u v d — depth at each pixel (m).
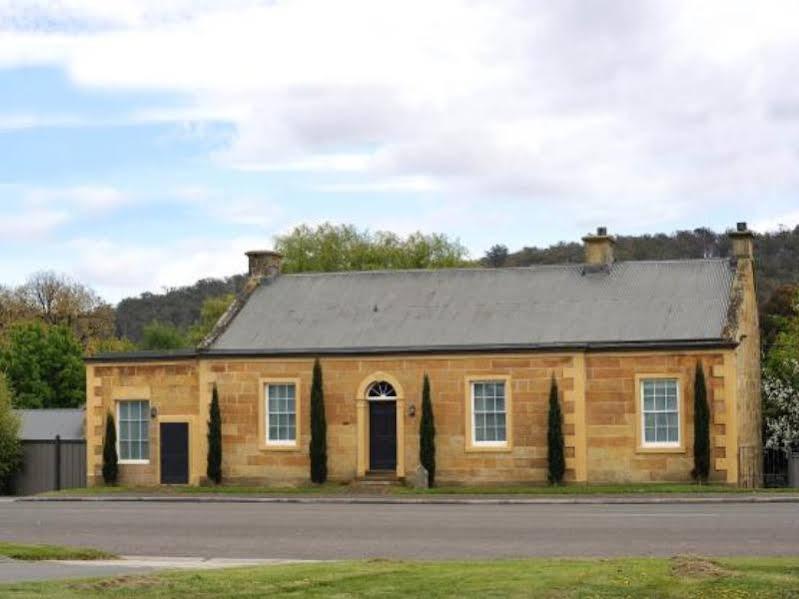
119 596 17.52
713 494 38.75
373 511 34.97
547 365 43.97
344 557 24.09
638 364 43.25
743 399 44.62
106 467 48.72
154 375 48.47
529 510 34.31
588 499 38.06
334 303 49.12
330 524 30.81
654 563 19.98
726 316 43.88
